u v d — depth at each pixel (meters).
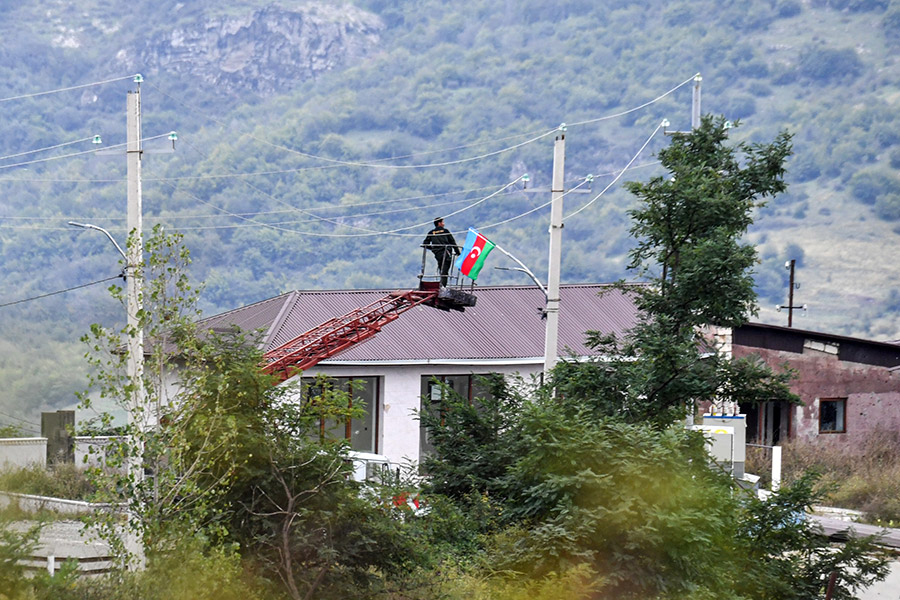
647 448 70.00
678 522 66.19
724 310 93.94
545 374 100.19
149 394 57.34
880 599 94.75
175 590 53.69
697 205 95.31
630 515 66.69
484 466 86.06
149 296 59.34
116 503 56.34
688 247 96.00
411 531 64.94
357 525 62.97
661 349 91.56
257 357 64.25
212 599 55.41
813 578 80.56
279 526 61.12
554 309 101.56
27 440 98.69
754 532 80.38
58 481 95.75
